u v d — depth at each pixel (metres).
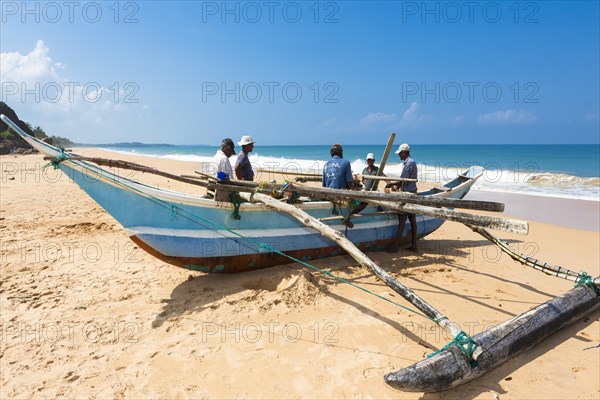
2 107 54.34
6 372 3.68
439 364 3.38
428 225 8.07
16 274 6.09
